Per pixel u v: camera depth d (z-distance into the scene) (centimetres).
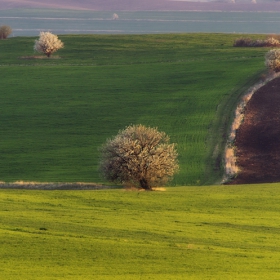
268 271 9919
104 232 12156
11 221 12656
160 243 11475
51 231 11906
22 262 9931
